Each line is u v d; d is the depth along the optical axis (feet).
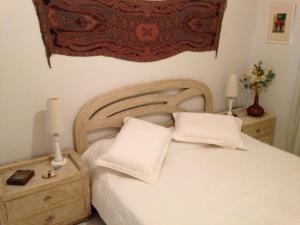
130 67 7.91
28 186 5.64
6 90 6.23
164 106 8.68
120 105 7.82
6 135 6.48
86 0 6.69
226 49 10.02
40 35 6.35
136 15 7.52
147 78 8.36
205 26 9.07
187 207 5.09
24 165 6.51
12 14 5.92
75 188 6.19
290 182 5.93
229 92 9.61
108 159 6.21
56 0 6.32
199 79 9.62
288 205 5.16
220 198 5.36
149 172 5.98
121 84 7.89
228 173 6.27
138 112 8.18
